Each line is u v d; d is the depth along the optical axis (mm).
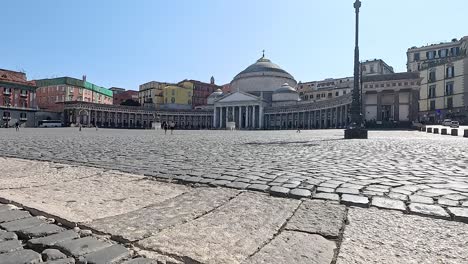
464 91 63375
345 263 2215
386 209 3418
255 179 5086
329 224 2951
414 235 2693
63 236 2686
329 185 4586
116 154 9281
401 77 56875
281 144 14422
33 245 2512
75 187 4590
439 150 10922
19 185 4668
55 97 93625
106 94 115562
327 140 18234
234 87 107375
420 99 74438
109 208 3490
